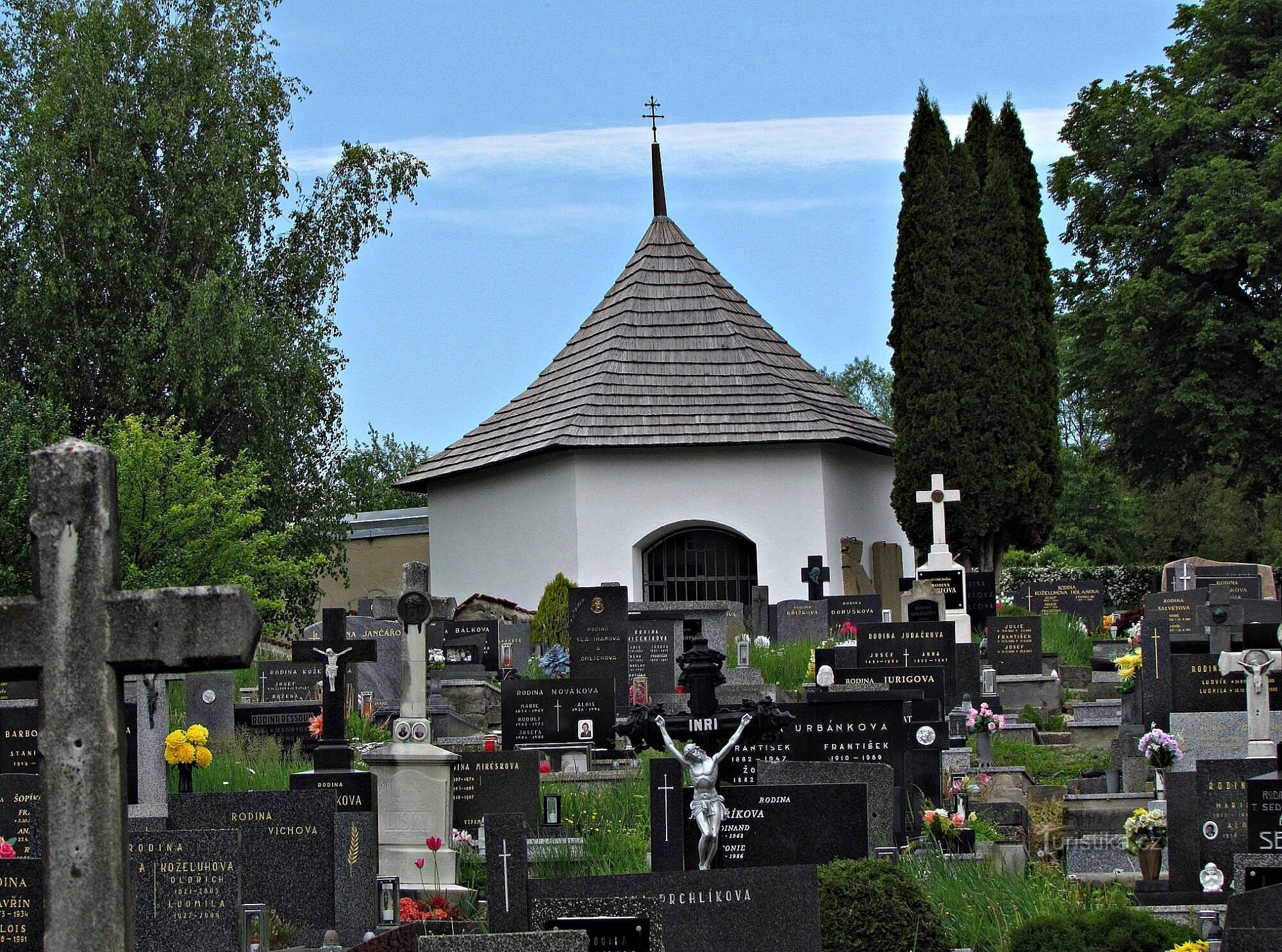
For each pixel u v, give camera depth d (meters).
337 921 11.30
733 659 23.88
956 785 14.78
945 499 25.98
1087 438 56.38
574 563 32.69
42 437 29.36
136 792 14.29
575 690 18.53
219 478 32.16
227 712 19.09
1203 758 14.90
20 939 8.77
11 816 12.20
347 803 13.00
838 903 9.98
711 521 32.88
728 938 8.57
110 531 6.85
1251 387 36.16
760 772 12.90
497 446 34.78
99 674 6.79
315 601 41.28
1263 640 16.05
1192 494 51.94
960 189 32.41
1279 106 36.06
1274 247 35.22
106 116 35.41
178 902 10.17
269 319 36.12
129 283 35.09
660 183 37.53
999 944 10.08
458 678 22.52
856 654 19.86
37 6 37.50
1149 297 35.94
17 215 34.69
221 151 36.28
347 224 40.16
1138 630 21.27
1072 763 18.00
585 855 13.18
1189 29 39.62
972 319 32.06
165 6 38.00
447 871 13.27
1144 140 37.31
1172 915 10.56
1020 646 22.02
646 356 34.38
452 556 36.31
